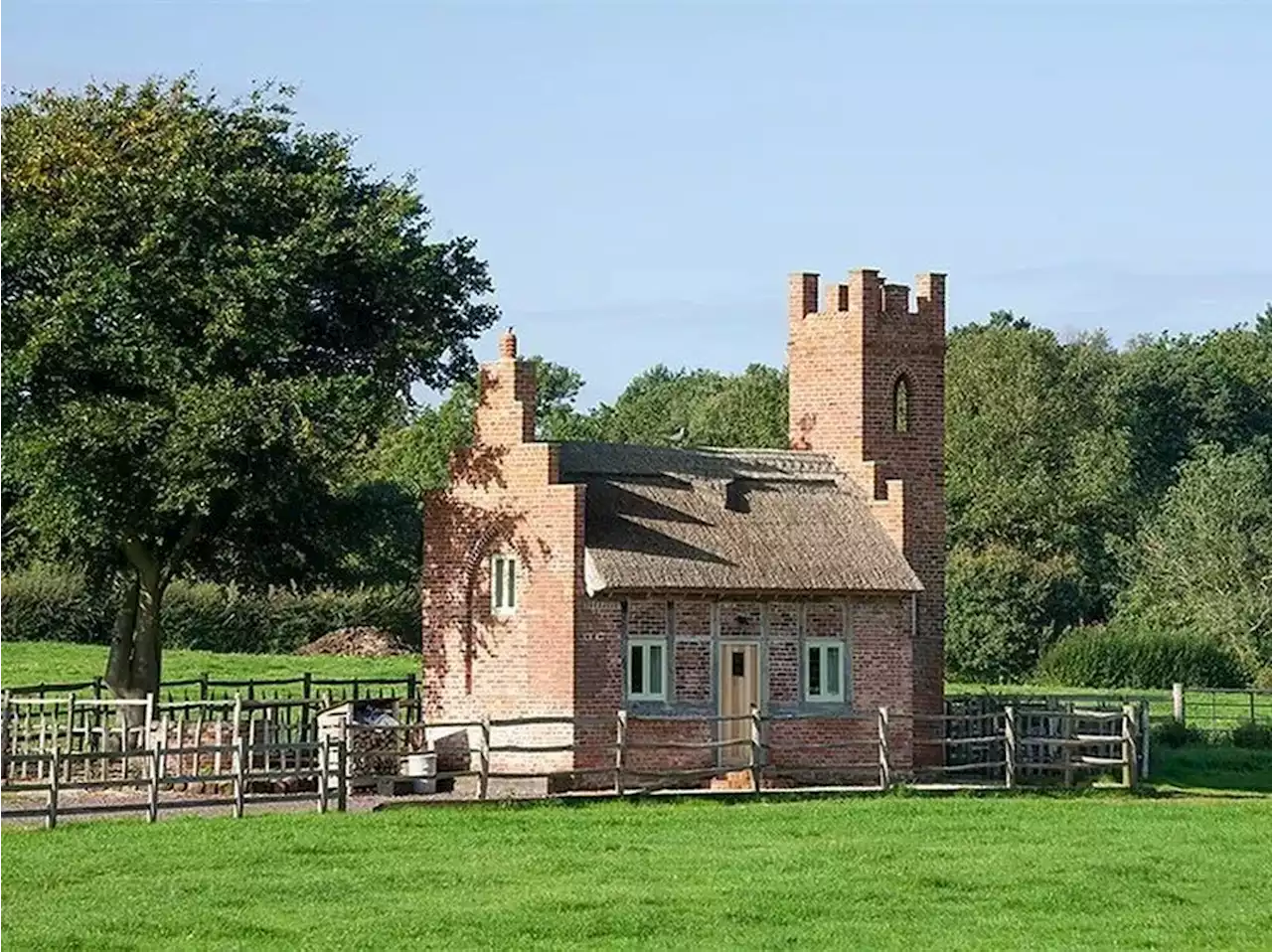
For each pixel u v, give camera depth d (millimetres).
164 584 63094
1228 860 46312
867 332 66938
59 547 62562
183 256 58562
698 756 58938
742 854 45969
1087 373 145750
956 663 114500
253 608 104938
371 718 58125
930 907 40375
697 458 63094
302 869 43156
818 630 61000
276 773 50750
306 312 59938
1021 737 62250
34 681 84562
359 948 36062
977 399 136875
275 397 57125
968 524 129750
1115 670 105375
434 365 62438
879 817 52344
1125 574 123188
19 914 38469
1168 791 60656
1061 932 38312
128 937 36781
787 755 60062
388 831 47906
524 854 45500
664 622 59000
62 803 52094
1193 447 151375
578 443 61312
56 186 59531
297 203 60750
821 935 37594
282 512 61406
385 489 65000
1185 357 159125
